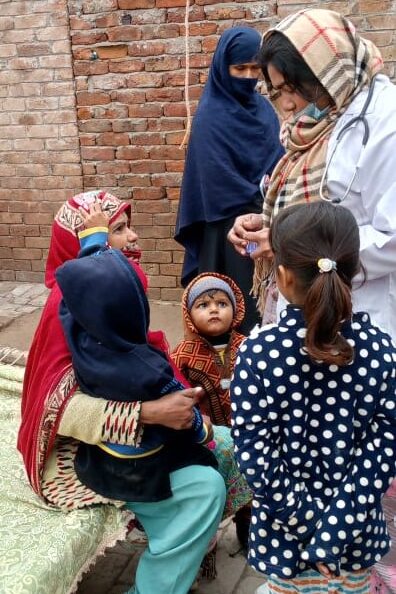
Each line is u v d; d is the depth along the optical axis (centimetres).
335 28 194
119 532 199
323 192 201
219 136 345
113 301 180
